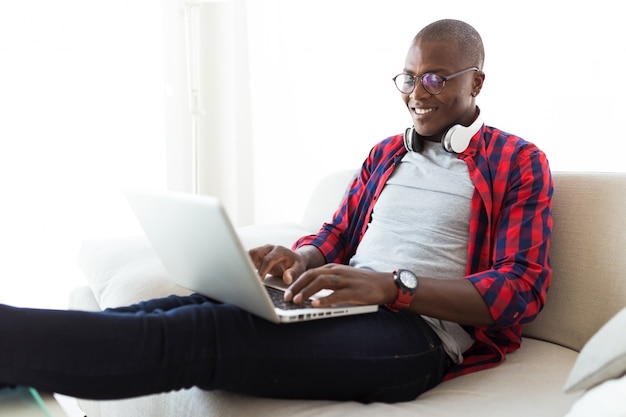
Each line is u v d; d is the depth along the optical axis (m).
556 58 1.81
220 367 0.93
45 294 2.74
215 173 3.36
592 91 1.73
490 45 1.99
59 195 2.74
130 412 1.36
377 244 1.32
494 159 1.28
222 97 3.23
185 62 3.11
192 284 1.11
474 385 1.11
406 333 1.11
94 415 1.68
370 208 1.43
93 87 2.78
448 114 1.33
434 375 1.14
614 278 1.21
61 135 2.72
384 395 1.07
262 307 0.91
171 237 1.01
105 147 2.84
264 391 1.00
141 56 2.89
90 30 2.75
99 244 1.82
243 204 3.25
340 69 2.63
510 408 1.00
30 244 2.69
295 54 2.87
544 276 1.16
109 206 2.87
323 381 1.01
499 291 1.10
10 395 0.92
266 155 3.09
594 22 1.71
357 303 1.02
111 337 0.87
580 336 1.25
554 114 1.83
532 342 1.31
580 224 1.29
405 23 2.30
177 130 3.12
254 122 3.14
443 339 1.17
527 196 1.21
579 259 1.27
